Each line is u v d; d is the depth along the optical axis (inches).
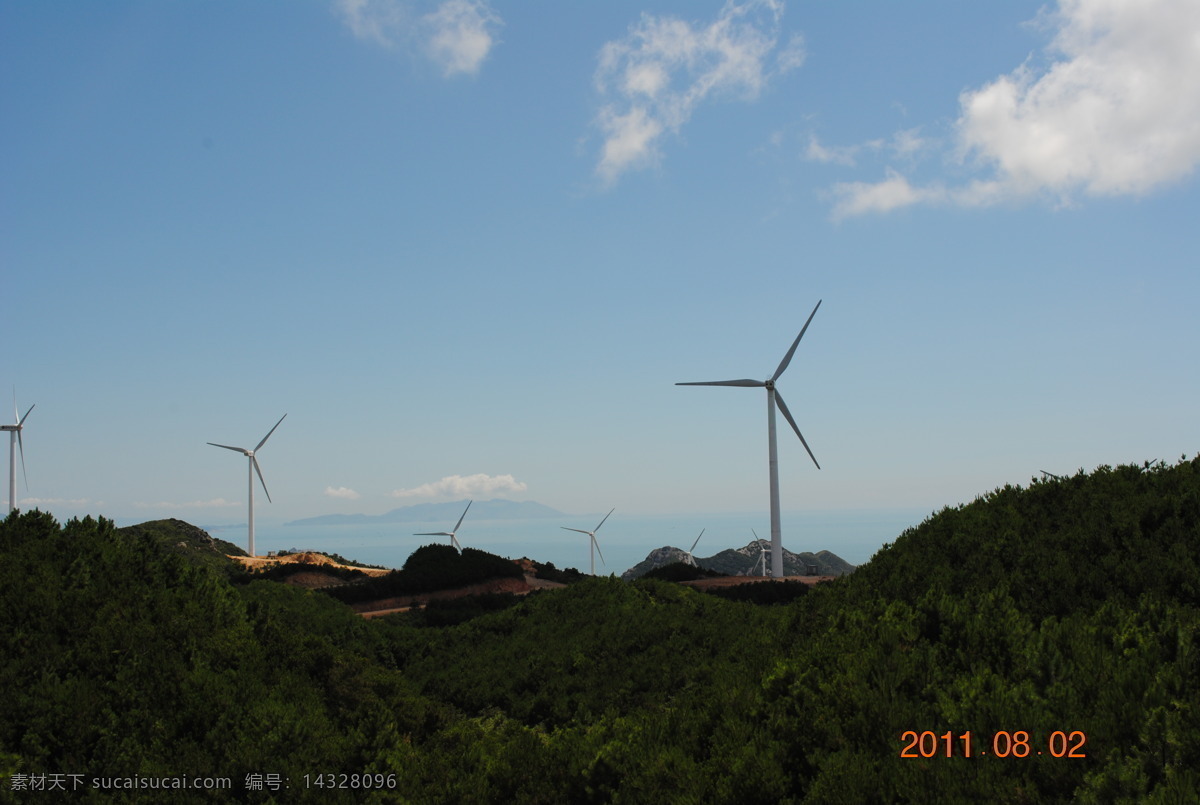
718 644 1059.9
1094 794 353.7
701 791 465.7
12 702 550.6
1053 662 483.5
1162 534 690.8
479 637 1366.9
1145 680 441.7
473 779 565.9
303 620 1254.9
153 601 767.1
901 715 476.7
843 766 429.4
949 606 610.2
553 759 577.9
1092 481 865.5
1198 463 826.8
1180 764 363.3
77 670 617.0
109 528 914.1
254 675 706.2
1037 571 678.5
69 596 708.7
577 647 1149.7
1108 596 606.2
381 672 832.9
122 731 557.6
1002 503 892.0
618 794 486.0
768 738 501.4
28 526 850.8
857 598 776.3
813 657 608.4
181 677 645.9
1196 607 561.0
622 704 928.9
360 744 609.6
